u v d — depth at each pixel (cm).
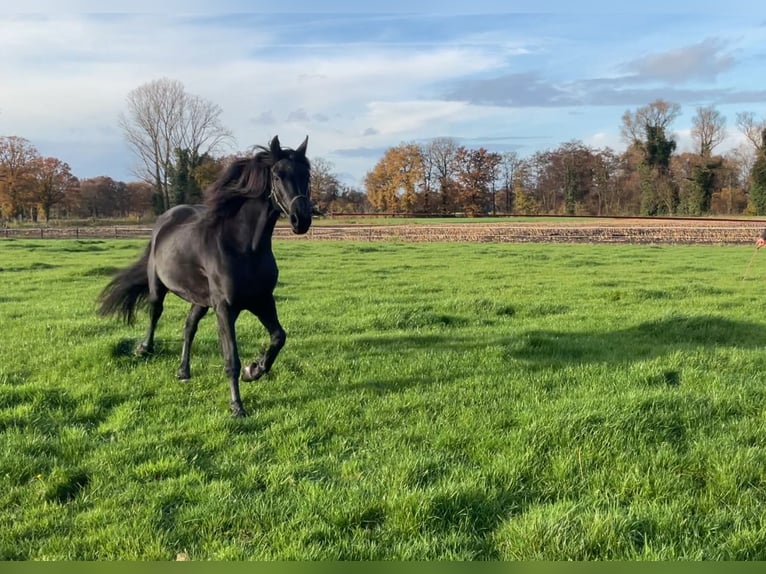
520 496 404
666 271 1916
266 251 605
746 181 6981
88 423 555
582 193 8362
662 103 7400
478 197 8394
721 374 664
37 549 353
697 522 365
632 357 754
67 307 1162
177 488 421
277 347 618
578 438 478
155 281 731
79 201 7950
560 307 1172
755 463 428
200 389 646
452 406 575
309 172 594
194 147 6203
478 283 1568
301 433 512
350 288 1500
